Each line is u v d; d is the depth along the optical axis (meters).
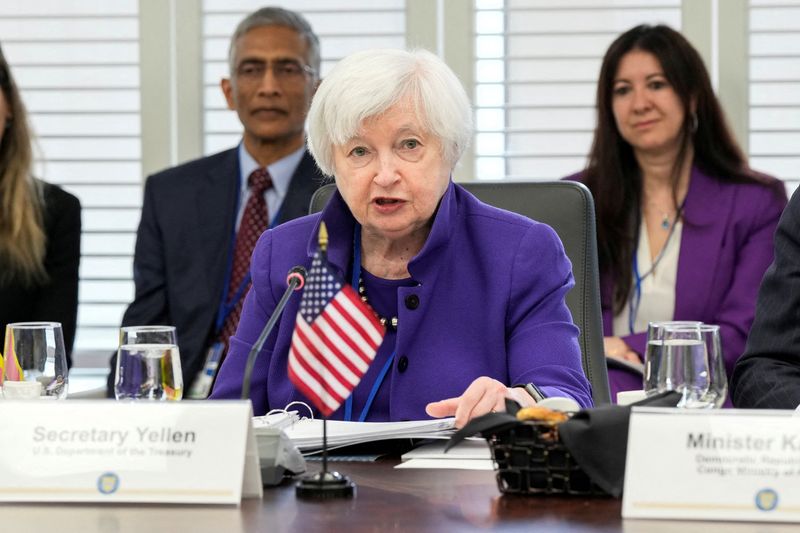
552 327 4.64
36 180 8.53
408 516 3.08
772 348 5.15
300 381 3.47
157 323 8.30
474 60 9.49
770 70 9.34
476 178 9.59
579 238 5.31
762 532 2.89
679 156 8.32
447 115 4.40
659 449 3.04
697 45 9.32
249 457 3.27
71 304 8.58
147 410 3.27
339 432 3.94
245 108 8.56
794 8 9.27
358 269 4.75
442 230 4.60
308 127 4.55
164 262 8.41
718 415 3.04
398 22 9.54
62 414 3.29
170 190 8.49
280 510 3.15
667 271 8.14
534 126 9.55
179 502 3.21
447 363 4.61
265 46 8.55
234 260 8.34
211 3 9.70
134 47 9.78
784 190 8.24
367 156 4.45
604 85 8.38
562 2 9.42
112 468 3.24
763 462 3.00
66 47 9.83
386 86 4.34
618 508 3.13
